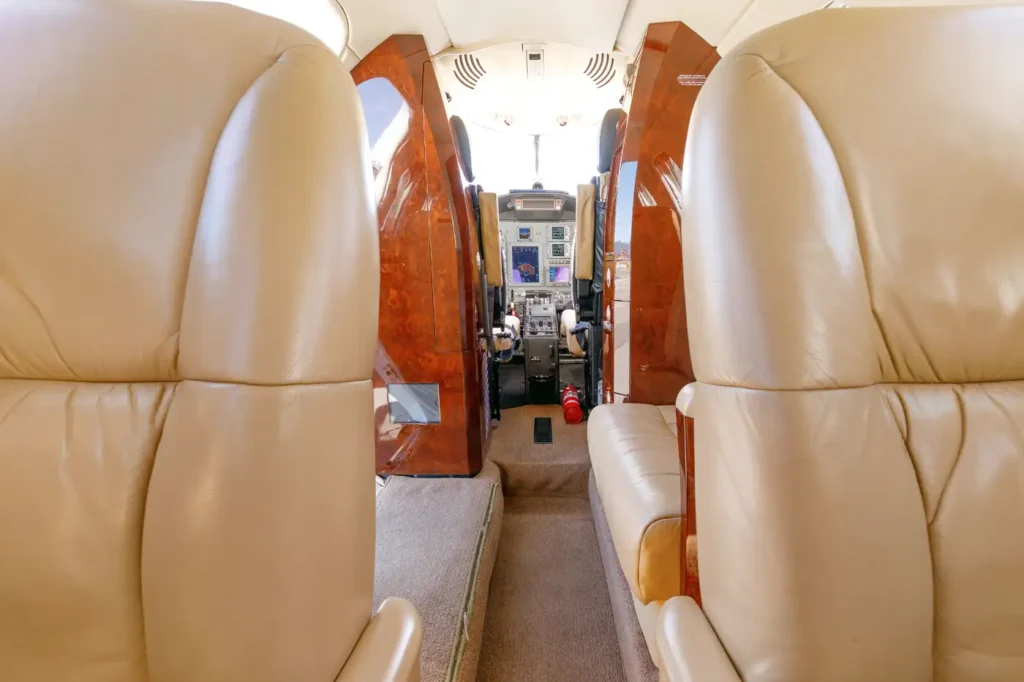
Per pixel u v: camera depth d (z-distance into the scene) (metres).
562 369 3.61
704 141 0.55
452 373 1.86
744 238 0.49
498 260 2.42
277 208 0.45
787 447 0.45
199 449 0.43
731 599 0.50
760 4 1.70
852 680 0.44
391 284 1.82
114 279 0.47
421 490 1.81
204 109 0.48
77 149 0.48
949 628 0.49
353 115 0.54
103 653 0.46
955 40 0.52
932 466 0.50
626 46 2.14
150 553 0.44
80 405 0.49
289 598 0.43
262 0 1.46
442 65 2.27
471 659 1.11
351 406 0.52
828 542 0.45
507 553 1.76
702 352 0.55
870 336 0.49
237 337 0.43
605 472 1.22
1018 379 0.53
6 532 0.47
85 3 0.51
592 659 1.26
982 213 0.50
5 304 0.49
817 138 0.50
